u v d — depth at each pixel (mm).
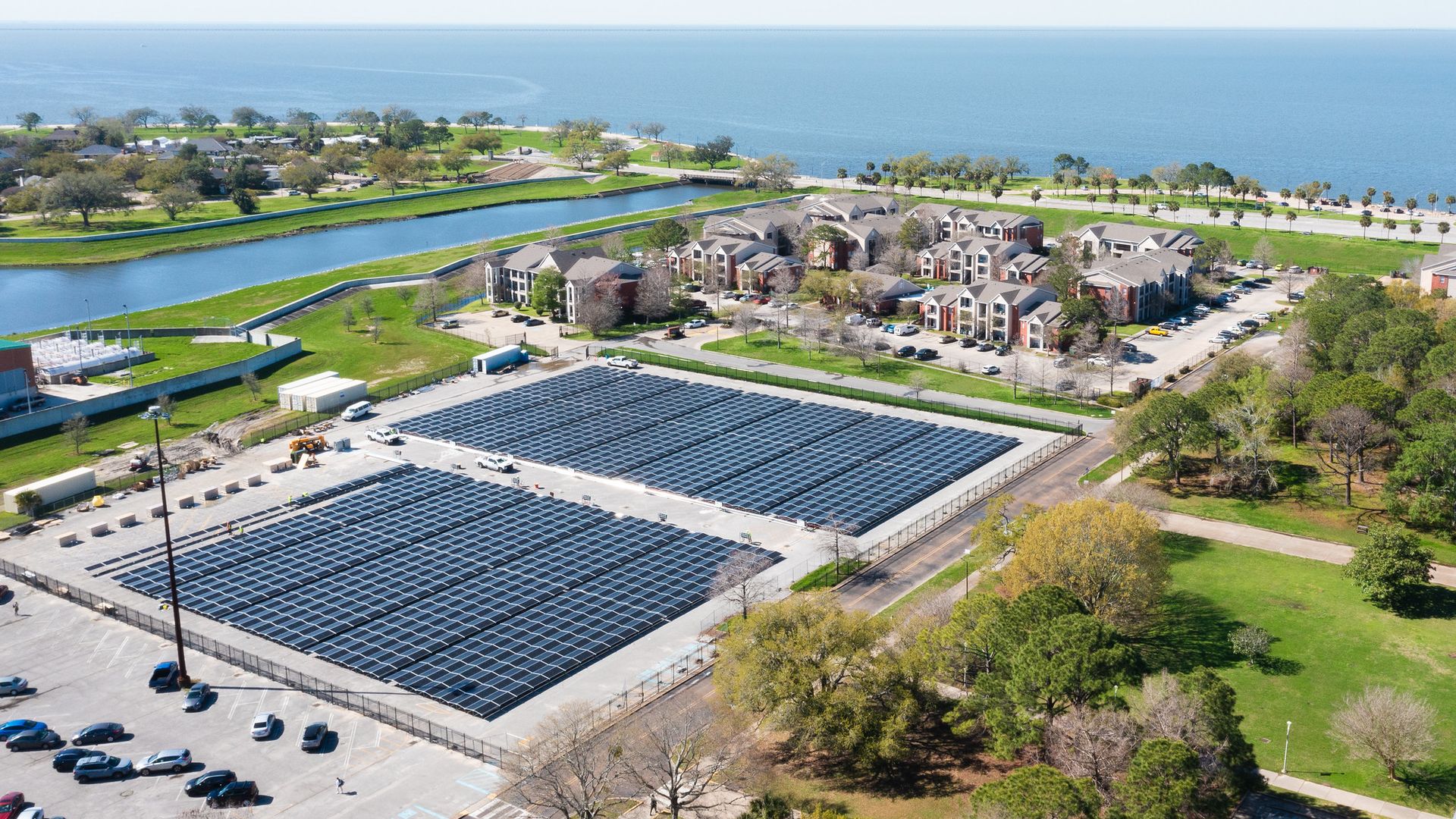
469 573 145625
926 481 175375
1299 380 190875
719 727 108625
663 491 172000
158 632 132500
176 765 106500
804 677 104312
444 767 107312
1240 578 142625
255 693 120250
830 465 182375
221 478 179375
